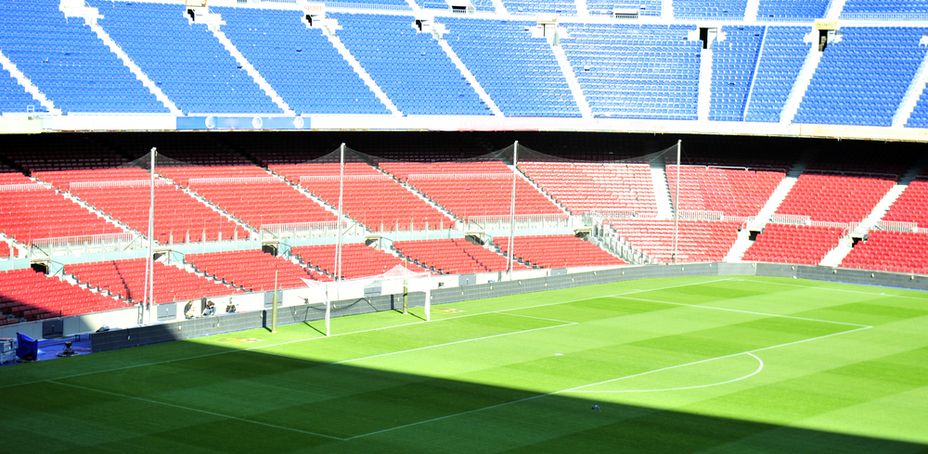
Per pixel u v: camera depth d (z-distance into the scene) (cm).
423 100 10312
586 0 11788
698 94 11050
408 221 9756
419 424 4909
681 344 6825
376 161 10612
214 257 8425
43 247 7706
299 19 10612
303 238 9031
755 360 6406
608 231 10556
